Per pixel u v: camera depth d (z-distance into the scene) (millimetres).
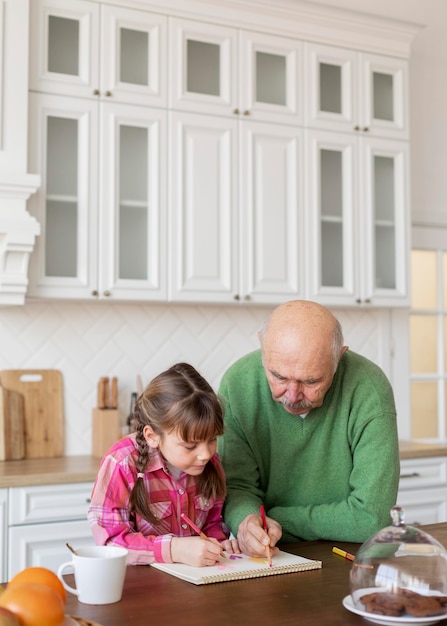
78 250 3141
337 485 1962
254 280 3467
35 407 3367
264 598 1382
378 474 1860
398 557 1273
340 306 3674
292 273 3551
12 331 3357
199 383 1720
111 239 3193
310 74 3633
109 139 3207
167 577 1522
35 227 2943
